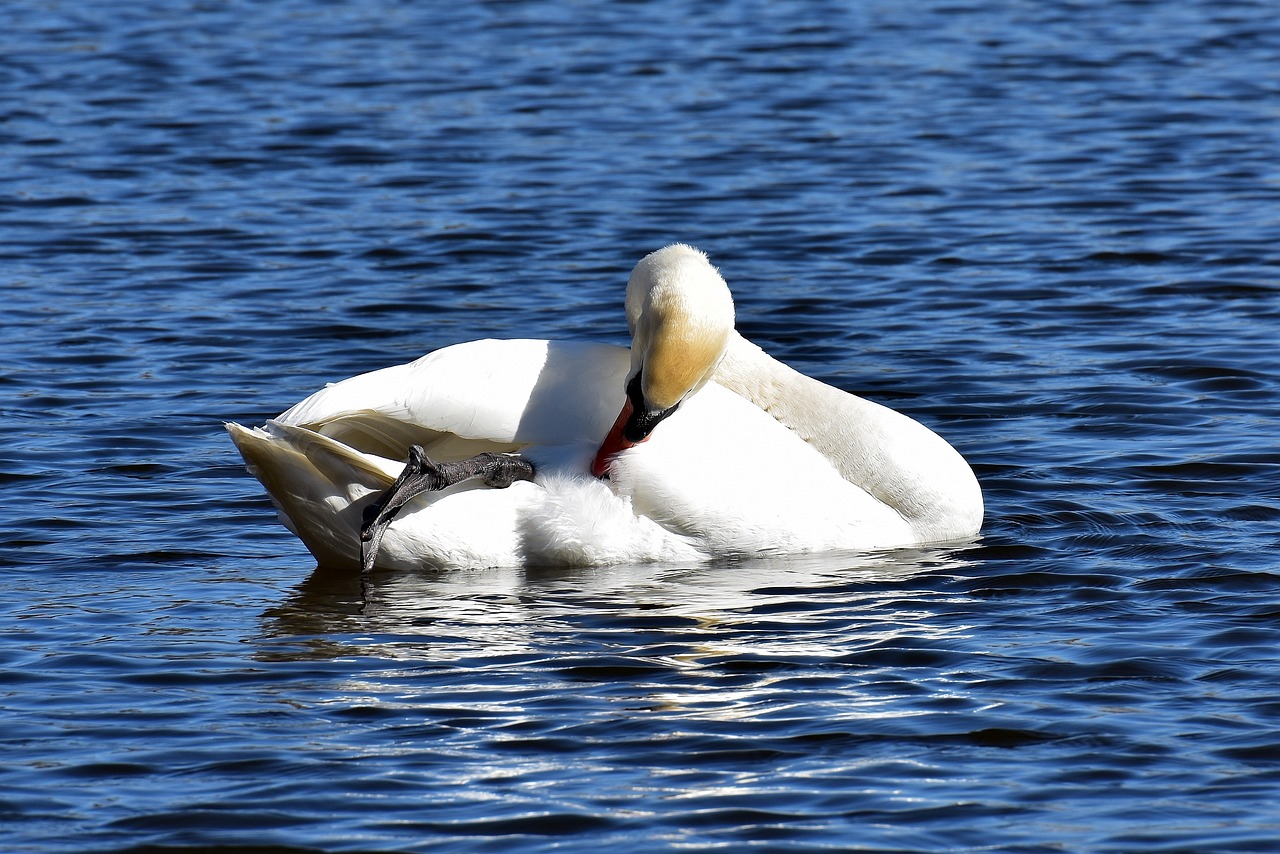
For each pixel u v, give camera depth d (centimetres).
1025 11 4506
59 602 1328
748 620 1288
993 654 1200
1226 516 1516
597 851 917
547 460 1432
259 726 1079
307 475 1392
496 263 2461
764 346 2103
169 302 2267
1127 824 943
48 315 2200
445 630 1266
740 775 1006
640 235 2597
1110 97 3538
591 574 1423
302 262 2462
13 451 1708
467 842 927
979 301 2267
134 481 1639
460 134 3262
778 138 3225
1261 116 3344
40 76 3762
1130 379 1930
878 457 1530
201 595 1354
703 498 1443
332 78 3753
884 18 4422
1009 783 993
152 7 4634
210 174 2978
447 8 4628
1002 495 1608
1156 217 2661
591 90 3638
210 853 916
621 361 1460
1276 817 947
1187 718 1079
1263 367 1958
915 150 3125
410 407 1402
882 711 1099
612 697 1127
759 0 4678
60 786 995
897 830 938
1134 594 1329
